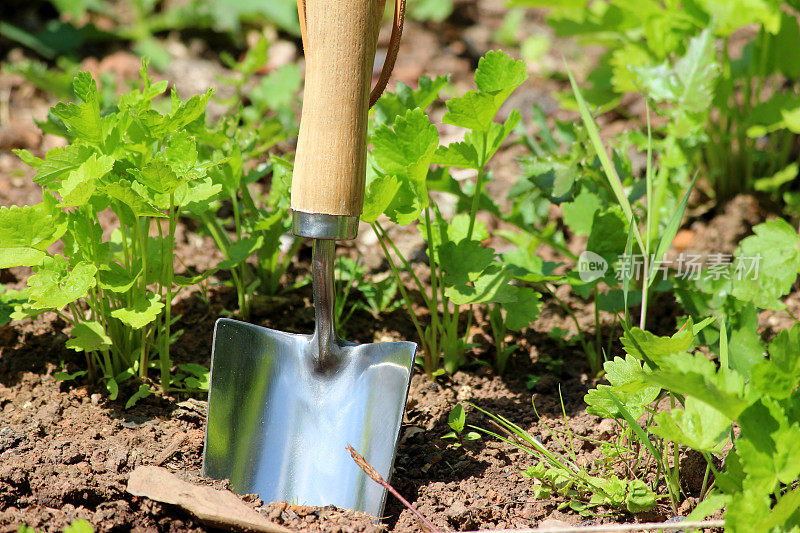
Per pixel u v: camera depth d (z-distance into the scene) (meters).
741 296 2.54
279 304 2.92
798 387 1.99
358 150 1.98
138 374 2.51
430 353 2.63
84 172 2.14
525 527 2.06
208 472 2.17
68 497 2.03
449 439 2.37
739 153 3.59
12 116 4.07
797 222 3.46
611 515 2.11
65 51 4.79
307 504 2.10
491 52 2.25
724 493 2.04
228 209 3.51
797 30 3.42
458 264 2.49
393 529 2.04
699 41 2.94
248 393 2.23
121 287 2.27
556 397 2.58
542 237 3.08
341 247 3.36
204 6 5.11
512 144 4.10
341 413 2.18
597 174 2.85
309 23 1.96
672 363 1.83
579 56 5.17
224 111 4.16
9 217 2.16
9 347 2.62
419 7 5.50
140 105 2.43
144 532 1.98
